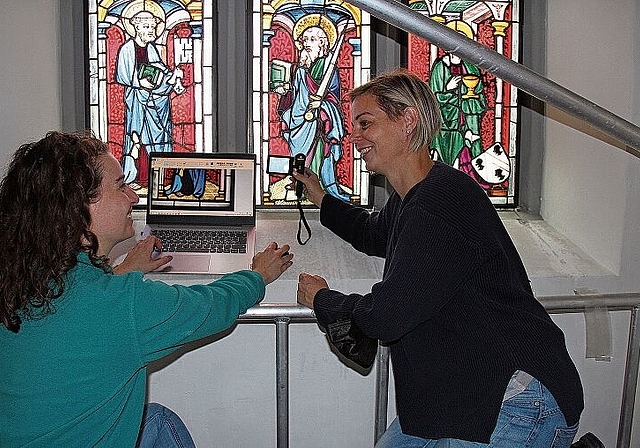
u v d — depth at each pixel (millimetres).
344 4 2229
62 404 1082
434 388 1295
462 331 1266
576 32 2146
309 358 2037
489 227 1261
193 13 2203
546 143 2330
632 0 2000
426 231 1224
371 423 2088
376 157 1401
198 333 1219
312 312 1605
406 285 1224
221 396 2031
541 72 2291
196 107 2232
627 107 2031
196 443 2049
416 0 2252
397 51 2256
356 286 1981
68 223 1083
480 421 1253
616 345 2146
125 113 2211
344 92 2254
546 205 2336
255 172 2084
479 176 2340
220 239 1985
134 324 1111
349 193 2285
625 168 2043
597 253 2141
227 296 1298
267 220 2221
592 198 2152
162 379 2010
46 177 1085
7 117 2020
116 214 1169
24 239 1074
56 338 1073
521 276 1341
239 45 2219
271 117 2252
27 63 2031
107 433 1137
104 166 1157
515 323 1262
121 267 1697
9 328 1080
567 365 1296
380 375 1744
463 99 2305
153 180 2062
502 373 1247
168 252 1917
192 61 2219
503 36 2285
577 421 1313
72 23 2162
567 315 2104
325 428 2076
